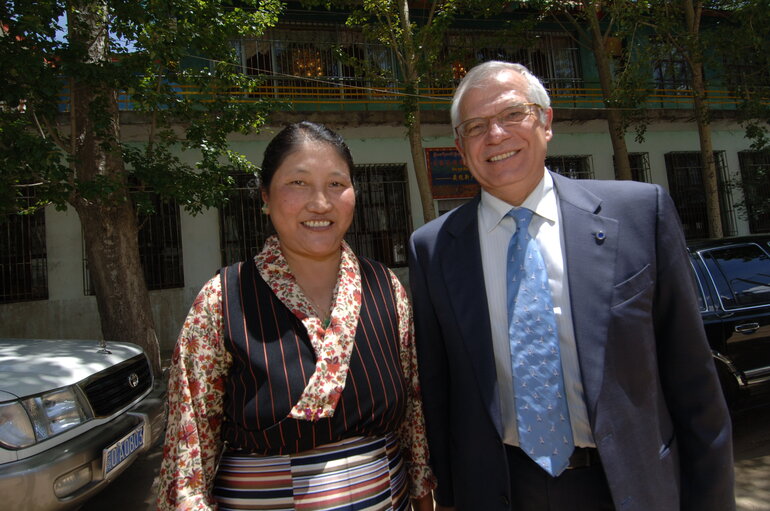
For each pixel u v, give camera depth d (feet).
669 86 39.14
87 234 17.98
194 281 29.45
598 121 35.83
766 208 35.91
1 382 7.77
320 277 4.92
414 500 5.27
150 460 12.41
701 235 38.06
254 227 30.35
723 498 4.32
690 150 38.45
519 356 4.47
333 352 4.38
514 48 36.76
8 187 14.76
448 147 34.24
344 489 4.28
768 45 27.78
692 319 4.39
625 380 4.22
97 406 8.87
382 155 33.32
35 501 7.09
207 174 18.49
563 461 4.32
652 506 4.14
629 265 4.35
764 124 39.47
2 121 14.32
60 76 17.65
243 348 4.33
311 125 4.87
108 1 15.57
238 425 4.31
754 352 11.14
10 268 27.53
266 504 4.23
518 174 4.69
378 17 26.68
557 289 4.54
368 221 32.83
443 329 4.95
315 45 33.58
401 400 4.77
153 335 18.45
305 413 4.17
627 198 4.58
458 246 5.03
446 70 28.43
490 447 4.53
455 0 25.41
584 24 37.83
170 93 18.33
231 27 18.16
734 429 12.53
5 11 14.42
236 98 21.45
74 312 27.89
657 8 28.76
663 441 4.43
